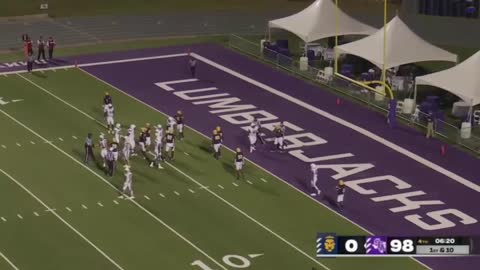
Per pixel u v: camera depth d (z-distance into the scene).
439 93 64.25
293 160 52.44
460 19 87.69
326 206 46.56
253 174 50.31
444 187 49.22
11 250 41.28
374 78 66.19
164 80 66.56
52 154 52.44
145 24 84.06
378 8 92.88
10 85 64.75
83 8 90.44
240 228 43.91
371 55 65.12
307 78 67.38
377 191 48.50
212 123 57.88
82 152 52.84
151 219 44.59
